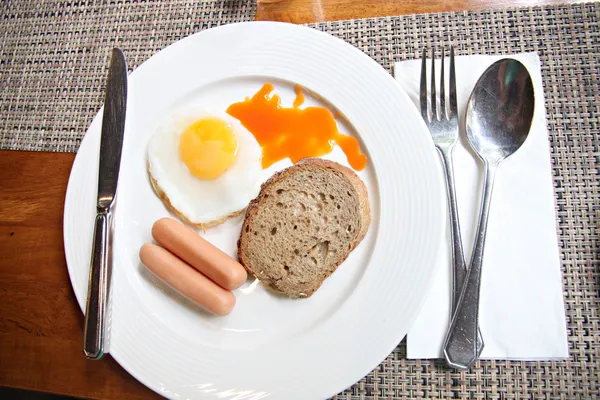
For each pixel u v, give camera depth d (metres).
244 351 0.38
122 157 0.42
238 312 0.39
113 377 0.40
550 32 0.43
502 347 0.37
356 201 0.39
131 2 0.47
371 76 0.41
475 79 0.42
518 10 0.43
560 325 0.37
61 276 0.42
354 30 0.45
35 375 0.40
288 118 0.43
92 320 0.38
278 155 0.42
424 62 0.41
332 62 0.42
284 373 0.37
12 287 0.42
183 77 0.43
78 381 0.40
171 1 0.47
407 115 0.40
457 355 0.37
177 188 0.42
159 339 0.39
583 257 0.39
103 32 0.47
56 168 0.44
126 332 0.39
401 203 0.39
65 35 0.48
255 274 0.39
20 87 0.47
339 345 0.37
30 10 0.49
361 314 0.38
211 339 0.39
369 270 0.39
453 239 0.39
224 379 0.38
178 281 0.38
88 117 0.45
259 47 0.43
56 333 0.41
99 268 0.39
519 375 0.38
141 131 0.42
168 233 0.39
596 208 0.40
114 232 0.41
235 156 0.42
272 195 0.41
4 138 0.46
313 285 0.39
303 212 0.40
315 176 0.41
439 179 0.39
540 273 0.38
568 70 0.42
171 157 0.42
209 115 0.42
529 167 0.40
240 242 0.40
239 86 0.43
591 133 0.41
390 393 0.38
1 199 0.44
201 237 0.40
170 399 0.37
